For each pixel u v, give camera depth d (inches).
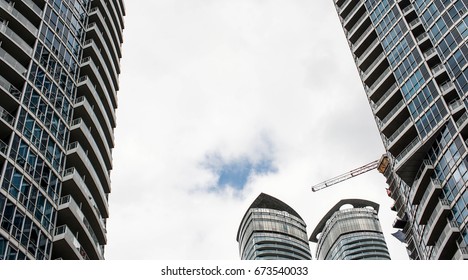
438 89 2511.1
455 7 2596.0
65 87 2262.6
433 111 2500.0
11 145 1766.7
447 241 2222.0
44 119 2014.0
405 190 2765.7
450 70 2480.3
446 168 2347.4
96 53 2591.0
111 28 2965.1
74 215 1878.7
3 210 1596.9
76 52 2482.8
